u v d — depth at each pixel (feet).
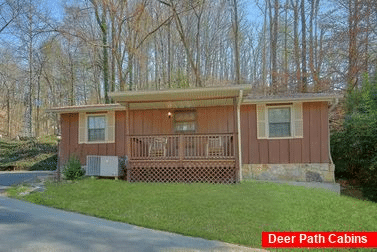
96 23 67.21
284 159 30.35
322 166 29.40
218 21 73.61
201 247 12.69
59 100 91.56
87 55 74.69
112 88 60.70
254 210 18.48
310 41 59.26
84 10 58.80
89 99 91.97
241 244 13.35
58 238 13.16
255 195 22.41
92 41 57.16
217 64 83.71
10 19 66.44
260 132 31.09
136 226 15.70
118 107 33.22
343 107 40.45
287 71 59.88
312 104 30.25
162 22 61.36
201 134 28.45
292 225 16.12
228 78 81.76
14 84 95.30
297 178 29.81
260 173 30.66
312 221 17.25
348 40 48.42
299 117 30.30
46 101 96.27
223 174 28.84
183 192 23.41
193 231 14.67
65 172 30.81
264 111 31.17
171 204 19.74
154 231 14.88
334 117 41.39
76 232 14.17
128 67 63.46
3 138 74.33
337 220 17.83
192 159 28.17
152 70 81.10
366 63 46.06
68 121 35.83
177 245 12.84
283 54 71.41
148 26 63.26
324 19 53.21
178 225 15.56
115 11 55.57
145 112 34.60
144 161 28.81
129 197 21.88
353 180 33.96
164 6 60.75
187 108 33.99
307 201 21.47
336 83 50.21
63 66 80.38
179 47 73.15
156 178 29.32
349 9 48.37
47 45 67.62
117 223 16.17
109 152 34.35
